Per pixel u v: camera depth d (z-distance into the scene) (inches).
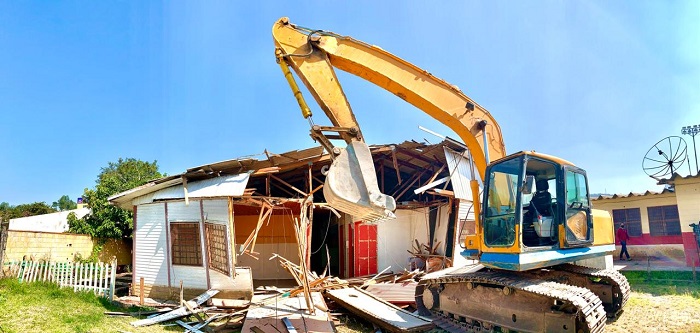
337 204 211.9
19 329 281.4
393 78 285.0
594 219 327.9
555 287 265.7
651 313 344.2
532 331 269.0
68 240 671.8
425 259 556.7
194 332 320.5
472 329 305.1
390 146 518.0
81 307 366.0
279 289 454.3
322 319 323.0
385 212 212.5
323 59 260.5
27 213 1519.4
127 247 789.9
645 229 689.6
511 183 279.7
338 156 221.6
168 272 474.9
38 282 437.1
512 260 258.5
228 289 426.6
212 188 457.7
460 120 295.0
